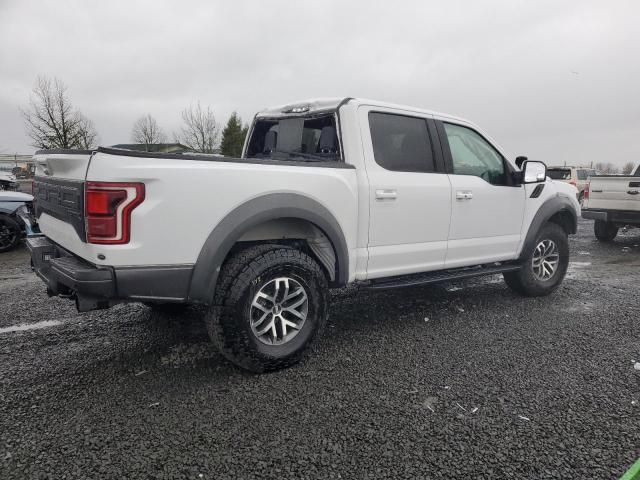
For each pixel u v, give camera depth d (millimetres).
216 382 2910
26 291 5117
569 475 2057
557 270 5078
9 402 2645
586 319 4227
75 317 4152
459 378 2986
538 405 2652
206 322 2914
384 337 3723
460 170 4180
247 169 2859
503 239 4484
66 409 2570
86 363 3182
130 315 4211
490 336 3760
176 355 3320
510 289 5309
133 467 2084
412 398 2721
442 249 4008
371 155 3533
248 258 2893
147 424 2424
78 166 2611
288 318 3182
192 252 2691
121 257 2523
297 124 3922
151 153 2582
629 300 4902
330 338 3695
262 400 2686
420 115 3914
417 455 2186
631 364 3229
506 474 2059
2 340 3598
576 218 5242
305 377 2988
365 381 2938
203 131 35812
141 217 2527
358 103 3533
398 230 3676
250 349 2906
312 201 3100
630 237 10297
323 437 2320
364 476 2039
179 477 2023
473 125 4391
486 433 2371
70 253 3014
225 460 2137
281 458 2154
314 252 3395
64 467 2082
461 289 5281
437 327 3973
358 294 5020
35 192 3648
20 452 2186
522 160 4836
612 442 2299
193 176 2652
